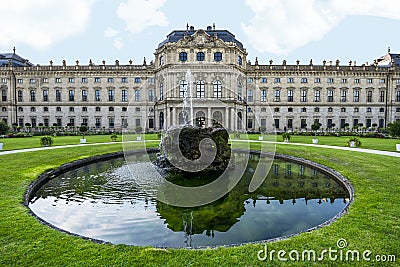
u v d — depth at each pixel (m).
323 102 74.94
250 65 74.50
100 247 7.83
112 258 7.24
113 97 75.81
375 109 75.44
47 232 8.84
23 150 27.73
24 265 6.91
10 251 7.59
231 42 65.88
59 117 76.00
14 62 78.69
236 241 9.53
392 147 30.27
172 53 65.19
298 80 74.75
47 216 11.87
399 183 15.10
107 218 11.55
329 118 75.19
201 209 12.68
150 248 7.77
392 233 8.74
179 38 68.81
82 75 75.69
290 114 74.88
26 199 12.84
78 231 10.34
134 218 11.56
